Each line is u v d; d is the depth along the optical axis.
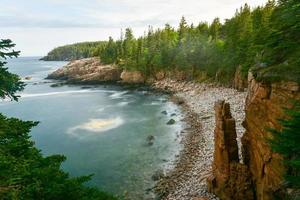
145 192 32.03
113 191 32.56
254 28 76.94
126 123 59.59
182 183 32.62
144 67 116.88
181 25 131.00
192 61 101.81
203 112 61.97
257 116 22.62
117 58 136.00
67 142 49.34
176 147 44.44
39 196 7.41
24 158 8.90
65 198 7.76
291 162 12.15
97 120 62.75
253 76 23.55
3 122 9.45
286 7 23.34
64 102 84.75
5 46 9.87
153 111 69.31
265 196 21.11
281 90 19.50
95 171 37.81
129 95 94.38
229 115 26.95
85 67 140.12
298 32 22.64
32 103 84.12
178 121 58.88
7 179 7.40
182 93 88.12
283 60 22.27
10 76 10.42
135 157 41.72
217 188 28.31
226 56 84.44
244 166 26.25
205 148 41.56
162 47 119.38
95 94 98.25
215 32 125.12
